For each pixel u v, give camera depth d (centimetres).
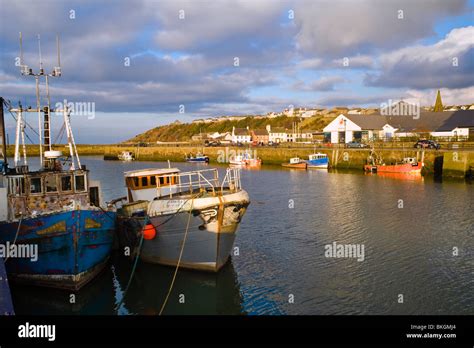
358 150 6750
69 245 1608
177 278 1827
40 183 1736
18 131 1889
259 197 3878
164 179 2377
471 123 7631
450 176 5144
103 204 2136
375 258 2033
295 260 2027
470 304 1543
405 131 8538
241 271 1891
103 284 1794
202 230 1730
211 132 18862
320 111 18588
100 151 13312
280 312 1505
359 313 1489
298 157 7706
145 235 1834
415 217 2866
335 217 2925
